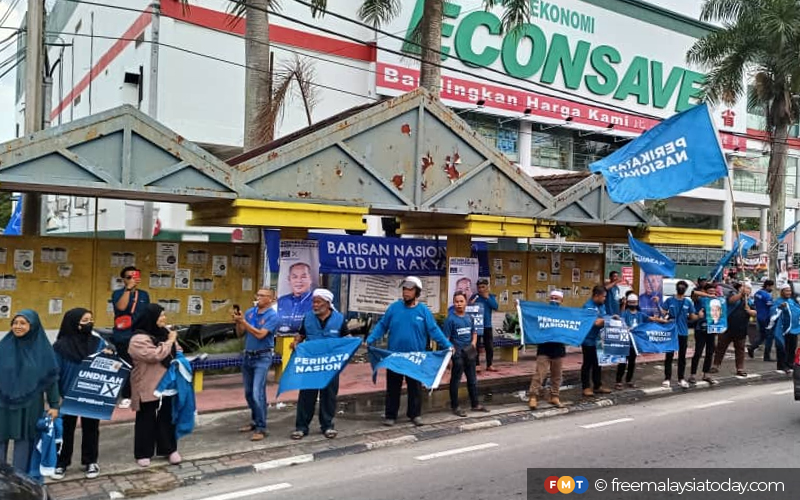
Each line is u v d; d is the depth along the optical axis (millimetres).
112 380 6543
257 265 11086
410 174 10750
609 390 11203
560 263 14742
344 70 23625
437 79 15969
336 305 15117
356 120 10094
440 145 11055
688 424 9062
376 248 11656
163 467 6992
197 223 10312
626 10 30812
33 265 9430
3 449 5852
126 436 8000
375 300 11797
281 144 11062
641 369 13797
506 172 11789
